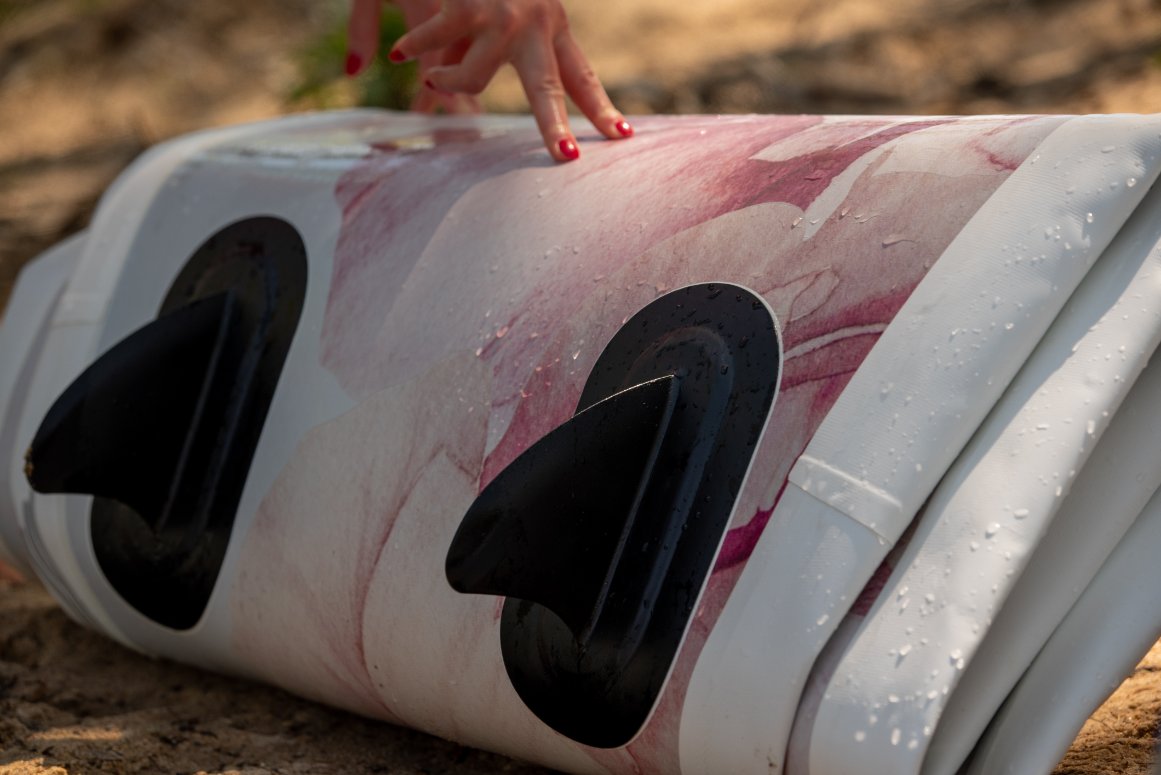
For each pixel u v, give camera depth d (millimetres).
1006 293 1240
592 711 1356
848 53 5773
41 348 2137
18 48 7016
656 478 1348
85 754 1667
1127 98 4793
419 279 1679
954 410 1218
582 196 1635
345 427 1643
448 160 1848
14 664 2068
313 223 1841
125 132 6059
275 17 7043
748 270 1401
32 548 2055
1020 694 1246
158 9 7109
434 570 1503
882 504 1208
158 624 1891
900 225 1331
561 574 1343
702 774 1295
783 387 1308
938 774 1193
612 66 5949
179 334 1782
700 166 1576
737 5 6512
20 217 5121
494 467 1487
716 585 1273
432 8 2209
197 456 1785
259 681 1896
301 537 1653
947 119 1490
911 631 1173
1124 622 1216
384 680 1603
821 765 1188
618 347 1450
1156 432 1244
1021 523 1180
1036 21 5832
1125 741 1573
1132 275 1243
